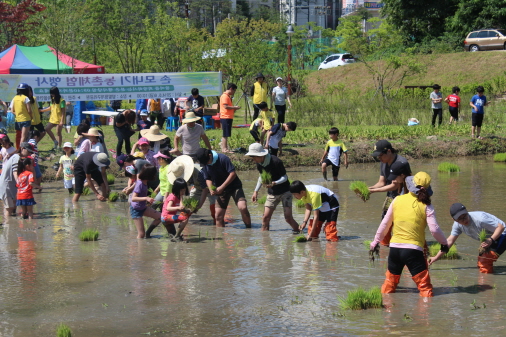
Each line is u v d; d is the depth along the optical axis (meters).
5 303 8.74
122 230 13.91
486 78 50.53
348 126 33.88
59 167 20.42
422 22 66.81
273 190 13.35
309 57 77.62
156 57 42.09
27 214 15.38
